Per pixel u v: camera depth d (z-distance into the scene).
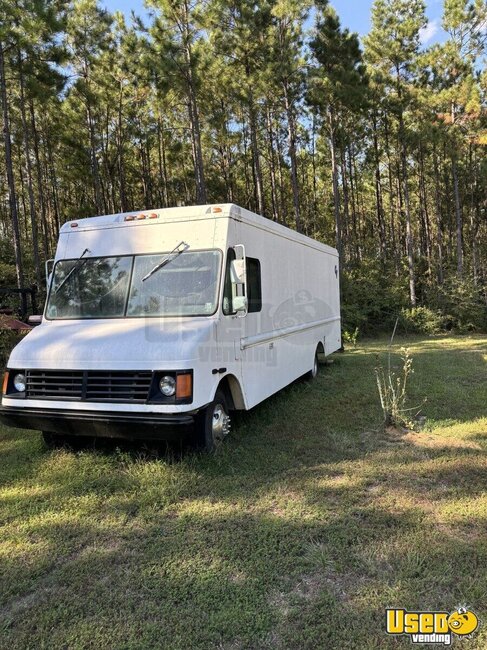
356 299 19.44
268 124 21.89
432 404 6.63
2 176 26.75
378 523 3.44
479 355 11.44
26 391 4.58
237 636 2.43
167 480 4.23
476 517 3.47
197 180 16.19
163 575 2.93
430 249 27.98
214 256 4.85
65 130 20.33
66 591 2.82
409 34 19.42
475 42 19.78
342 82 17.12
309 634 2.41
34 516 3.71
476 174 23.92
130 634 2.46
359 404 6.72
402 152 20.59
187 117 21.73
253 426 5.76
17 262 14.27
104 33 18.19
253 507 3.75
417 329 19.14
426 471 4.30
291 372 7.16
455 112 19.39
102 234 5.29
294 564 3.00
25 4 12.63
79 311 5.12
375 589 2.73
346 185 26.58
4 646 2.41
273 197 23.44
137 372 4.18
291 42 16.72
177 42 15.08
